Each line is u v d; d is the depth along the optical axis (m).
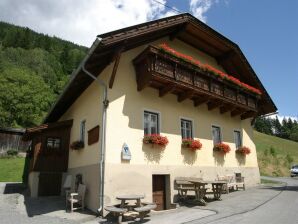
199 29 14.98
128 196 9.98
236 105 15.83
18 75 51.47
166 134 13.16
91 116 12.73
